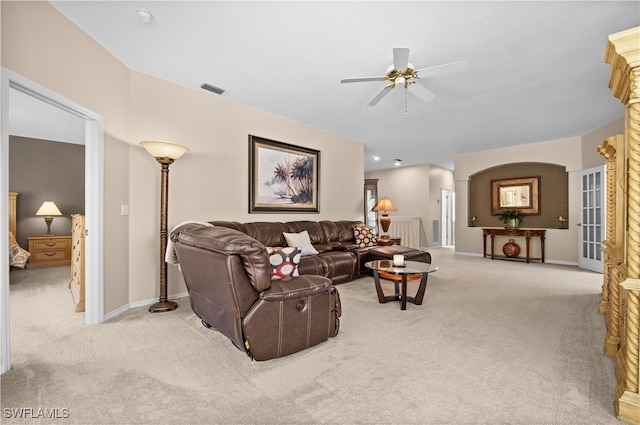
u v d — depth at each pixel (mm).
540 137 5676
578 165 5586
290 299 1927
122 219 2867
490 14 2150
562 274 4762
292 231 4285
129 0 2031
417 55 2707
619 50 1280
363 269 4434
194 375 1704
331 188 5398
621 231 2154
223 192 3779
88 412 1380
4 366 1713
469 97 3701
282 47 2600
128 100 2959
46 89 2037
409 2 2027
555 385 1607
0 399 1469
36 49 1960
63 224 5672
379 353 1986
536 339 2209
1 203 1683
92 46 2475
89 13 2170
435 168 8828
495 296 3426
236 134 3926
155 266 3178
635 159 1338
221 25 2297
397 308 2975
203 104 3572
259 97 3758
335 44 2549
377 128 5117
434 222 8773
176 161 3340
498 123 4793
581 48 2598
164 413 1378
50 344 2096
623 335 1684
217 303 2023
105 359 1884
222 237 1884
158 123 3186
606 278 2707
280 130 4492
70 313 2758
